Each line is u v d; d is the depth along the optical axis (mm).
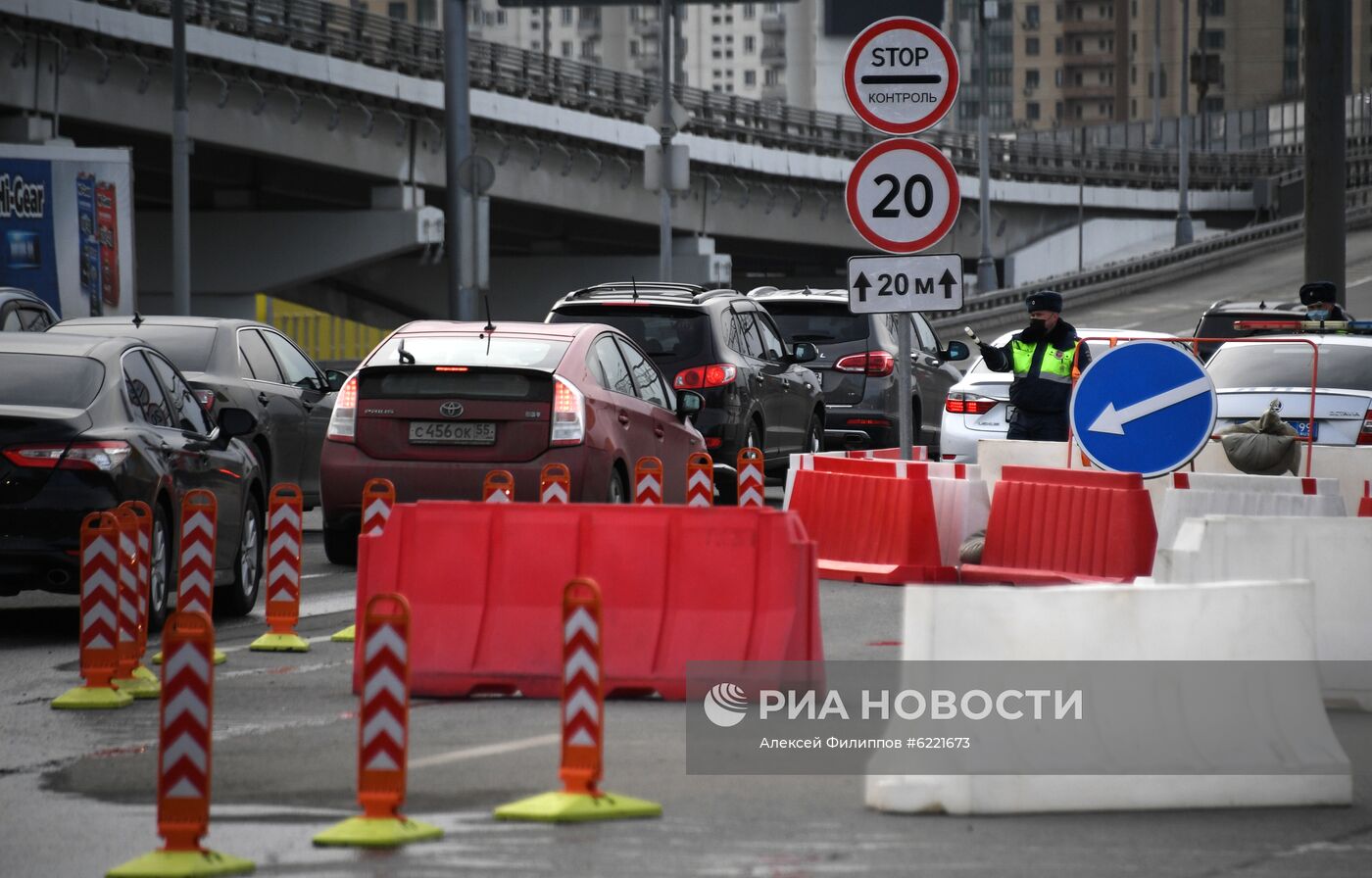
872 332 71250
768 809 22062
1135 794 22500
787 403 63469
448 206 105812
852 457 47531
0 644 35906
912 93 40188
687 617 28219
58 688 30891
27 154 104438
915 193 40375
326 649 34812
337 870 19297
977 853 20203
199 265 172750
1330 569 29688
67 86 133500
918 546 42719
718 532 28266
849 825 21375
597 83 197500
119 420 36500
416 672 28688
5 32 126250
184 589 33594
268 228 171375
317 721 27562
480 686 28656
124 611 30797
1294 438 47125
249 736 26500
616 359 48312
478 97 170875
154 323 54781
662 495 48312
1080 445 40844
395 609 20703
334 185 176000
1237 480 40469
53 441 35500
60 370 36938
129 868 19031
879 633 35438
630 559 28516
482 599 28859
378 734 20547
